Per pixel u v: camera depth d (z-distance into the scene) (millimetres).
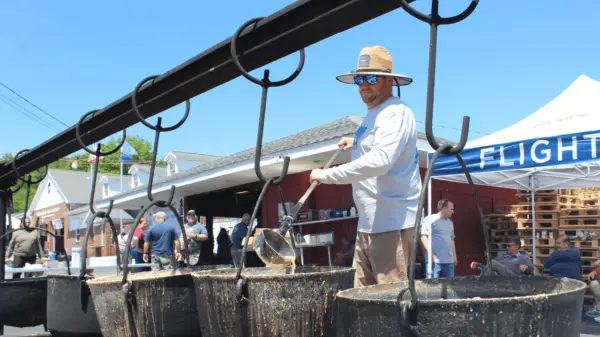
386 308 1524
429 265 6984
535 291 1979
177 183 13055
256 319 2049
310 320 2066
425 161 10031
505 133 6402
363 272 2850
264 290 2039
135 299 2566
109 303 2652
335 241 10555
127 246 2607
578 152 5523
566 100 6125
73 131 3922
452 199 11273
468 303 1405
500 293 2068
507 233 10492
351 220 10336
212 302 2160
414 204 2707
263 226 12258
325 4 2170
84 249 3121
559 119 5980
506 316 1397
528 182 9102
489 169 6250
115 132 3799
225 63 2678
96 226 27797
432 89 1658
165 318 2590
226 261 12203
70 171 37531
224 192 15609
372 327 1562
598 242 8758
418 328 1450
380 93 2764
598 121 5695
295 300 2041
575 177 8109
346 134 8539
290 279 2037
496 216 10781
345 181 2508
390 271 2684
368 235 2752
